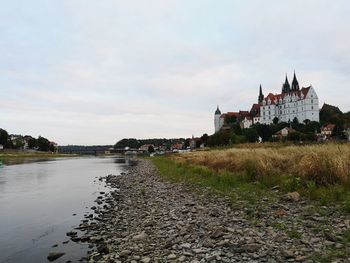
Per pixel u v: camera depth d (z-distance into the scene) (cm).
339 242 908
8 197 2702
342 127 14138
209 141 13712
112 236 1307
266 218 1233
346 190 1493
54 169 6994
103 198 2547
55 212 2019
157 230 1270
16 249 1277
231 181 2184
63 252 1170
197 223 1282
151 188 2748
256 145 7719
